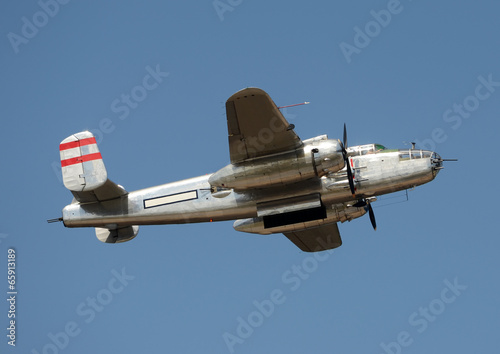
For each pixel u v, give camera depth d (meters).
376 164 74.06
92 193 78.50
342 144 71.31
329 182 74.00
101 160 77.75
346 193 74.06
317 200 73.88
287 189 74.56
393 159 73.88
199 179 78.00
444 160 74.38
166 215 77.88
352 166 74.25
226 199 76.19
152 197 78.31
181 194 77.56
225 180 71.75
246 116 66.38
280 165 70.62
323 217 74.19
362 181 73.88
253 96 64.38
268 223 75.00
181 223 78.69
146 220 78.69
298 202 74.25
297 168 70.38
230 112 65.94
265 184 71.56
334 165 70.31
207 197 76.81
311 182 74.25
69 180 77.88
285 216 74.81
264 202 75.19
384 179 73.69
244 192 75.75
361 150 75.06
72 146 78.31
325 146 70.25
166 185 78.62
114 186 78.12
